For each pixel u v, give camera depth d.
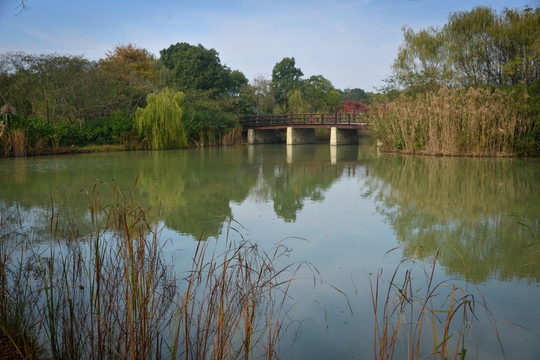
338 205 7.50
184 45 37.78
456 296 3.68
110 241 4.71
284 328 3.13
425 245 5.15
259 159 16.77
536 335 3.04
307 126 27.03
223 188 9.38
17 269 3.85
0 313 2.94
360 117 26.06
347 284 3.95
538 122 15.09
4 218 6.26
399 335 3.06
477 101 16.12
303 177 11.33
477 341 2.97
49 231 5.45
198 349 2.59
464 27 20.70
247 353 2.46
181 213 6.82
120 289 3.32
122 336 2.60
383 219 6.42
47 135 19.05
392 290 3.80
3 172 11.89
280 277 4.08
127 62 30.81
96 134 21.12
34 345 2.70
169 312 3.20
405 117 17.94
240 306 2.98
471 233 5.65
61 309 3.07
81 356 2.61
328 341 2.97
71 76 22.64
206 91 33.00
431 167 12.81
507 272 4.24
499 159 14.64
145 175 11.45
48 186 9.37
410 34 22.64
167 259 4.46
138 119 22.17
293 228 5.88
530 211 6.95
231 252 4.71
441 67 21.70
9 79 21.59
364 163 14.74
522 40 18.89
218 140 26.47
